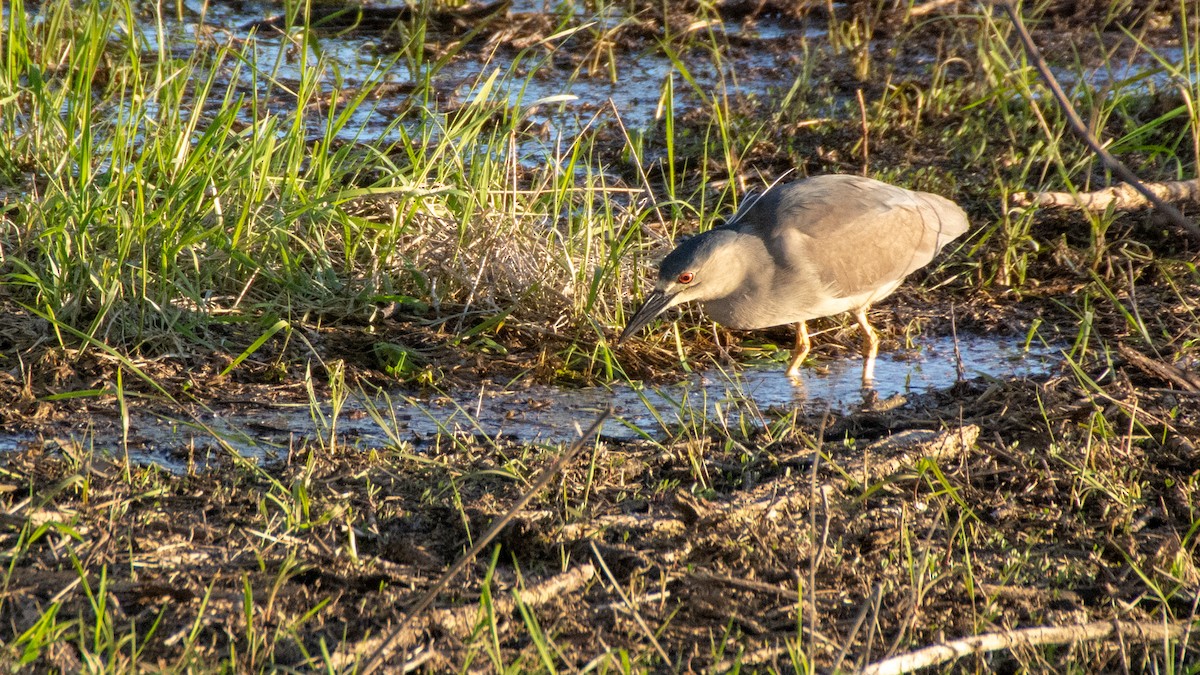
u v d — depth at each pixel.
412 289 12.52
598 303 12.35
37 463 8.64
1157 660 6.79
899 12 22.92
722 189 15.50
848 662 6.59
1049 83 5.22
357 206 13.56
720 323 11.81
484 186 13.00
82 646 6.04
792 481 8.64
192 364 10.82
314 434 9.71
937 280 13.55
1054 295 13.08
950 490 8.16
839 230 11.45
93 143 14.24
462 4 23.02
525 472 8.81
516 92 19.00
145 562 7.22
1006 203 13.74
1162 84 19.02
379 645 6.44
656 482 8.84
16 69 14.88
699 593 7.24
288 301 11.69
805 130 17.55
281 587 7.02
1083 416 9.72
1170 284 12.83
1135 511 8.39
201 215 12.05
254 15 22.38
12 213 12.95
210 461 9.05
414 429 9.90
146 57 18.81
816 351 12.23
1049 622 7.04
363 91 13.52
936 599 7.27
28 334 10.82
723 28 22.08
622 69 20.48
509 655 6.50
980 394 10.55
